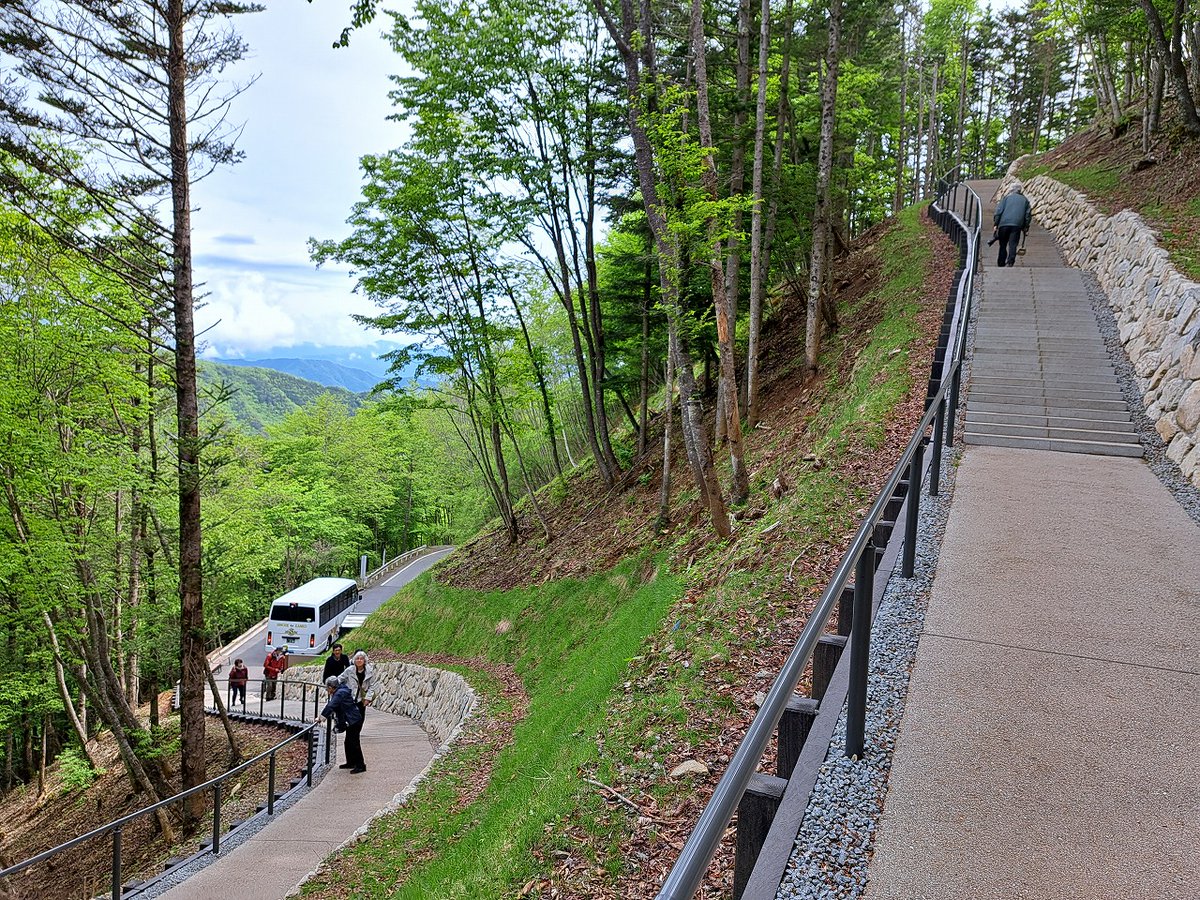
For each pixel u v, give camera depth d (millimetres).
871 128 28641
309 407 54875
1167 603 4828
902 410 10898
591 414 22047
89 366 12445
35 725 24016
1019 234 17281
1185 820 2785
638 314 20812
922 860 2652
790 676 2055
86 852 13516
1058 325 13156
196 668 12102
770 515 9656
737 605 7457
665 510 14688
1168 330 10156
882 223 29172
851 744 3344
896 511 6305
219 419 12508
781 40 17672
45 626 13391
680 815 4945
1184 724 3449
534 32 18141
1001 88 52281
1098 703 3666
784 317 22500
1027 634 4461
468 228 19750
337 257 19219
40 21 10125
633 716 6453
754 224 14312
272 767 10484
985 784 3072
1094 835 2727
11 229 11547
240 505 18672
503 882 5129
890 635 4543
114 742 19812
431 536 62906
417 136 18781
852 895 2525
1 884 12992
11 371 11773
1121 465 8430
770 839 2809
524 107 18984
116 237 12711
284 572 42812
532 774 7422
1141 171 19031
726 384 11586
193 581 11984
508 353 21516
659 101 10867
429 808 8914
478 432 23016
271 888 7559
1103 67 25578
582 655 12445
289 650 28938
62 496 13102
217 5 11102
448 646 19484
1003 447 9367
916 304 16203
